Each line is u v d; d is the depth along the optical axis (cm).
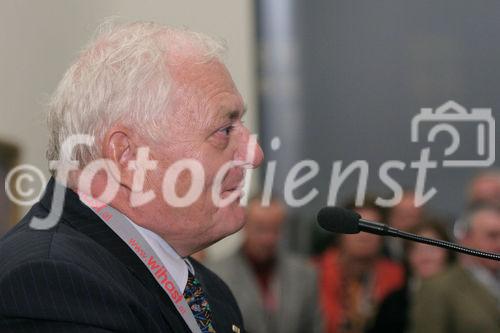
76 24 509
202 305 245
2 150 430
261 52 579
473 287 452
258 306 460
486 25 559
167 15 560
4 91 457
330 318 464
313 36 577
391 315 459
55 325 211
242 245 467
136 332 216
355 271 464
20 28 474
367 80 569
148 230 239
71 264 215
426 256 457
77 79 239
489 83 555
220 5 574
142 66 237
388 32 571
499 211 445
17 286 212
